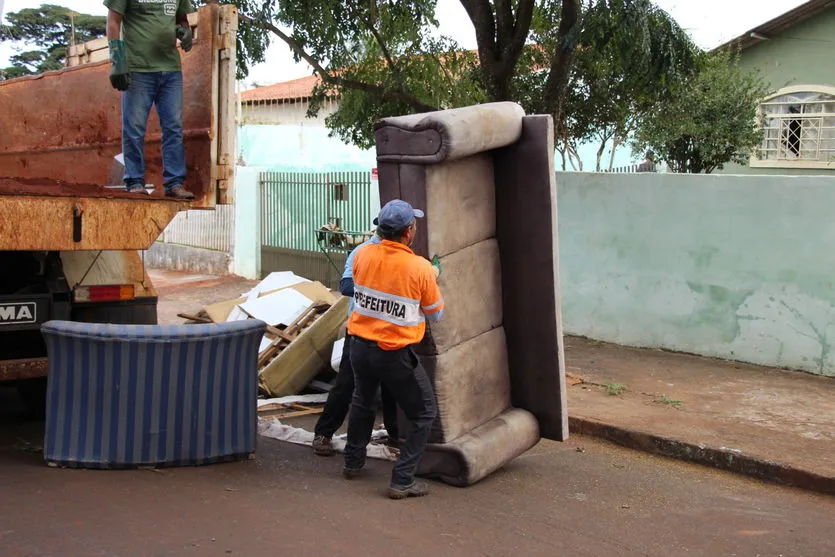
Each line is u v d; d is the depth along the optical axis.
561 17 10.06
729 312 8.82
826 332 8.16
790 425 6.61
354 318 5.01
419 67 10.72
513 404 5.89
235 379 5.45
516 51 9.93
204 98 6.44
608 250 9.73
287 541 4.16
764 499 5.33
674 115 14.44
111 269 6.16
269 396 7.66
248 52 10.09
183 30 6.28
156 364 5.16
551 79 9.92
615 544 4.41
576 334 10.15
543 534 4.50
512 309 5.80
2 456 5.44
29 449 5.66
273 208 16.47
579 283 10.05
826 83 19.56
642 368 8.58
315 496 4.91
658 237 9.28
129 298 6.20
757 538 4.60
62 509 4.41
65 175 7.98
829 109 19.66
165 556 3.88
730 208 8.70
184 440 5.28
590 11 8.76
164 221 5.77
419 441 4.99
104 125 7.42
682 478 5.71
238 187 16.95
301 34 10.20
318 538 4.23
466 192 5.42
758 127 18.41
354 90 11.16
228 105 6.29
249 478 5.20
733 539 4.57
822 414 6.94
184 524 4.30
